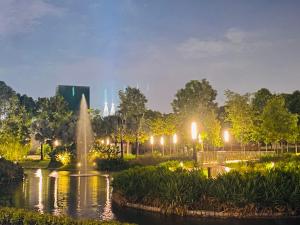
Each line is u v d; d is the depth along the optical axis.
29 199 23.53
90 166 52.69
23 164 61.47
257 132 61.94
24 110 74.06
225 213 16.69
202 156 38.97
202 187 17.48
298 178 17.86
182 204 17.27
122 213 18.19
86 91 105.25
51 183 33.31
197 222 15.75
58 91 102.25
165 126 79.12
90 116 81.06
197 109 71.44
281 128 58.44
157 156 51.00
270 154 47.88
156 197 18.48
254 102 71.50
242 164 32.84
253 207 16.55
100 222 11.78
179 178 18.53
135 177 20.94
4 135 63.31
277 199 16.62
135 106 78.06
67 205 21.09
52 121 77.50
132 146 88.06
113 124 78.81
